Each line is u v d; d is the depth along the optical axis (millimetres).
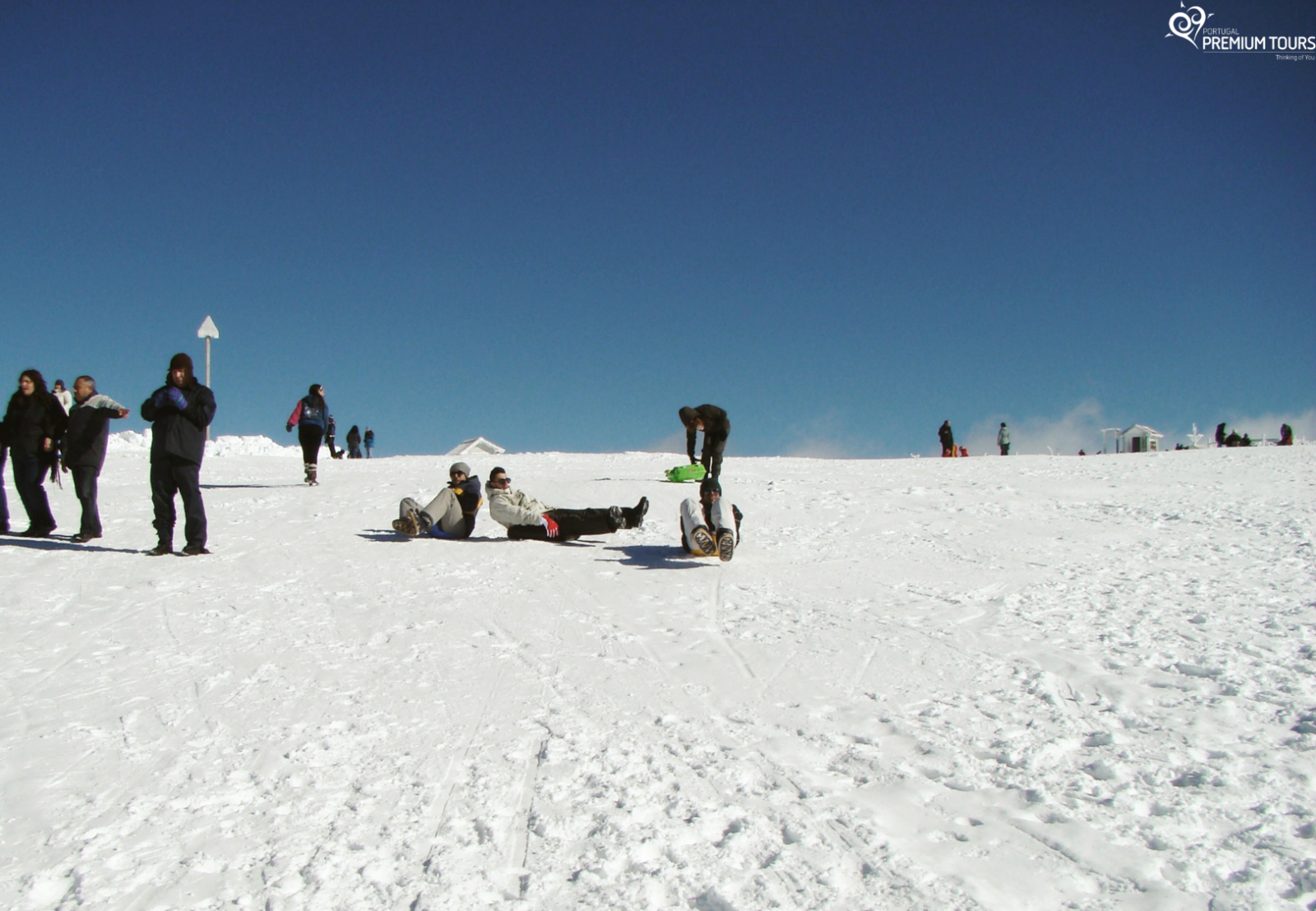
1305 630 6156
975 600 7328
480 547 9906
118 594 7402
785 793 3684
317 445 15773
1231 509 12188
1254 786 3742
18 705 4773
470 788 3740
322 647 5934
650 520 11828
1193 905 2904
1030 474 17266
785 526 11516
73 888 2967
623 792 3695
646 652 5848
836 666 5508
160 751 4125
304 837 3316
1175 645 5844
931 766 3967
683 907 2877
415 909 2844
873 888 2969
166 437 9023
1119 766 3943
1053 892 2977
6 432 10070
